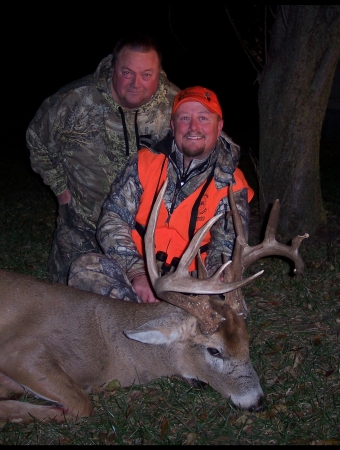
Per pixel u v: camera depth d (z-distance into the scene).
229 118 8.10
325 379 2.01
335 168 5.33
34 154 2.50
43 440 1.73
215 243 2.13
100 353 1.95
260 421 1.80
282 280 2.77
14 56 10.41
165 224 2.14
